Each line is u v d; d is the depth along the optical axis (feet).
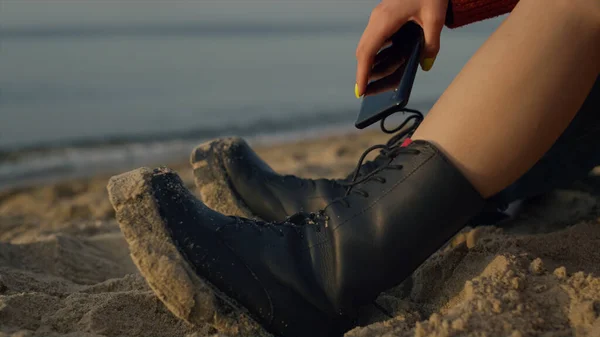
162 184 3.50
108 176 12.01
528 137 3.26
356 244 3.38
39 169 12.91
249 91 26.25
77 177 12.05
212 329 3.50
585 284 3.37
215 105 22.59
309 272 3.45
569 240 3.92
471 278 3.55
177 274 3.28
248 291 3.40
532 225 4.62
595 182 5.17
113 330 3.45
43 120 19.16
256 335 3.37
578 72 3.24
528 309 3.25
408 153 3.37
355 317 3.50
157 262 3.29
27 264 4.67
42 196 10.37
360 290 3.41
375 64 3.80
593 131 3.98
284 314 3.41
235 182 4.49
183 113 20.79
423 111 19.13
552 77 3.22
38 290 4.07
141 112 20.99
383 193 3.39
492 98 3.24
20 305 3.55
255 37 98.17
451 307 3.50
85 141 15.85
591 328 3.16
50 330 3.44
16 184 11.62
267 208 4.37
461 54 39.96
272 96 24.68
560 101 3.24
